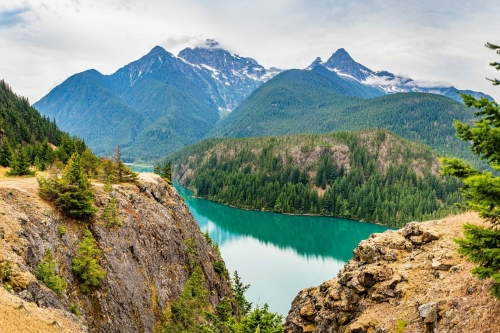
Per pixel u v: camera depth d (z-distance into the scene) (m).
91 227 38.94
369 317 33.50
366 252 41.16
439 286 29.98
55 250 32.38
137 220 48.47
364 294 37.56
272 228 157.25
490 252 16.88
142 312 39.78
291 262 106.44
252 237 139.12
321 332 40.09
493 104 17.66
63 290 29.30
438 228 38.97
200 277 50.47
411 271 35.06
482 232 17.95
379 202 181.88
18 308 21.72
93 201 41.94
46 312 24.05
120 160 56.75
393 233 43.09
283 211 190.88
